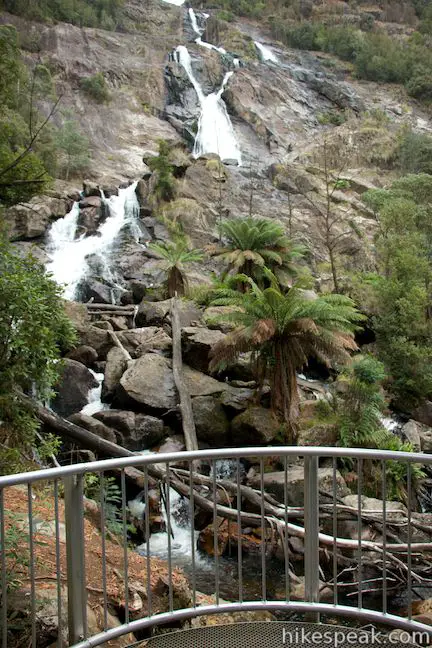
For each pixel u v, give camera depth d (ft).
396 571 27.04
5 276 23.71
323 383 58.85
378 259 90.94
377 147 137.08
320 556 28.14
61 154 102.06
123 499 9.85
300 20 210.79
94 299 70.85
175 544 31.94
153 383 45.73
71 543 9.27
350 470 43.19
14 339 23.13
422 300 71.00
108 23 165.27
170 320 58.08
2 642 9.24
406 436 54.49
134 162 116.98
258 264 68.85
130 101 137.39
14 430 25.29
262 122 144.46
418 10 222.07
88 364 50.70
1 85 38.81
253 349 45.50
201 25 193.06
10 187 37.73
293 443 43.70
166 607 14.71
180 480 32.07
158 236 90.17
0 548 8.93
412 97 175.11
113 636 9.63
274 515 29.68
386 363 66.64
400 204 87.92
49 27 143.74
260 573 28.30
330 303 48.19
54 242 81.35
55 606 11.84
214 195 104.63
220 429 44.45
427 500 43.68
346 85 172.24
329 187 117.70
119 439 40.75
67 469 9.07
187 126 137.39
